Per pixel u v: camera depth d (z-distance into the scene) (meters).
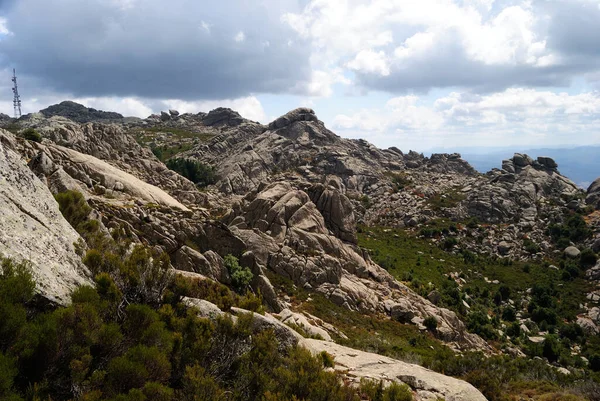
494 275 98.88
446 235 122.25
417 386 15.29
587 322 77.31
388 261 92.62
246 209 61.12
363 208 139.25
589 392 22.12
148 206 45.00
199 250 41.53
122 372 8.10
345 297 51.62
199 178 136.12
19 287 8.23
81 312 8.72
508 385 23.69
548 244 116.06
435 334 53.31
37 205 13.42
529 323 75.81
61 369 8.05
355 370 16.03
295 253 55.03
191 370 9.29
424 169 190.12
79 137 73.88
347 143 185.62
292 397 9.41
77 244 13.20
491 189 143.00
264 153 157.00
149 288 12.79
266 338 11.90
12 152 14.69
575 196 143.75
